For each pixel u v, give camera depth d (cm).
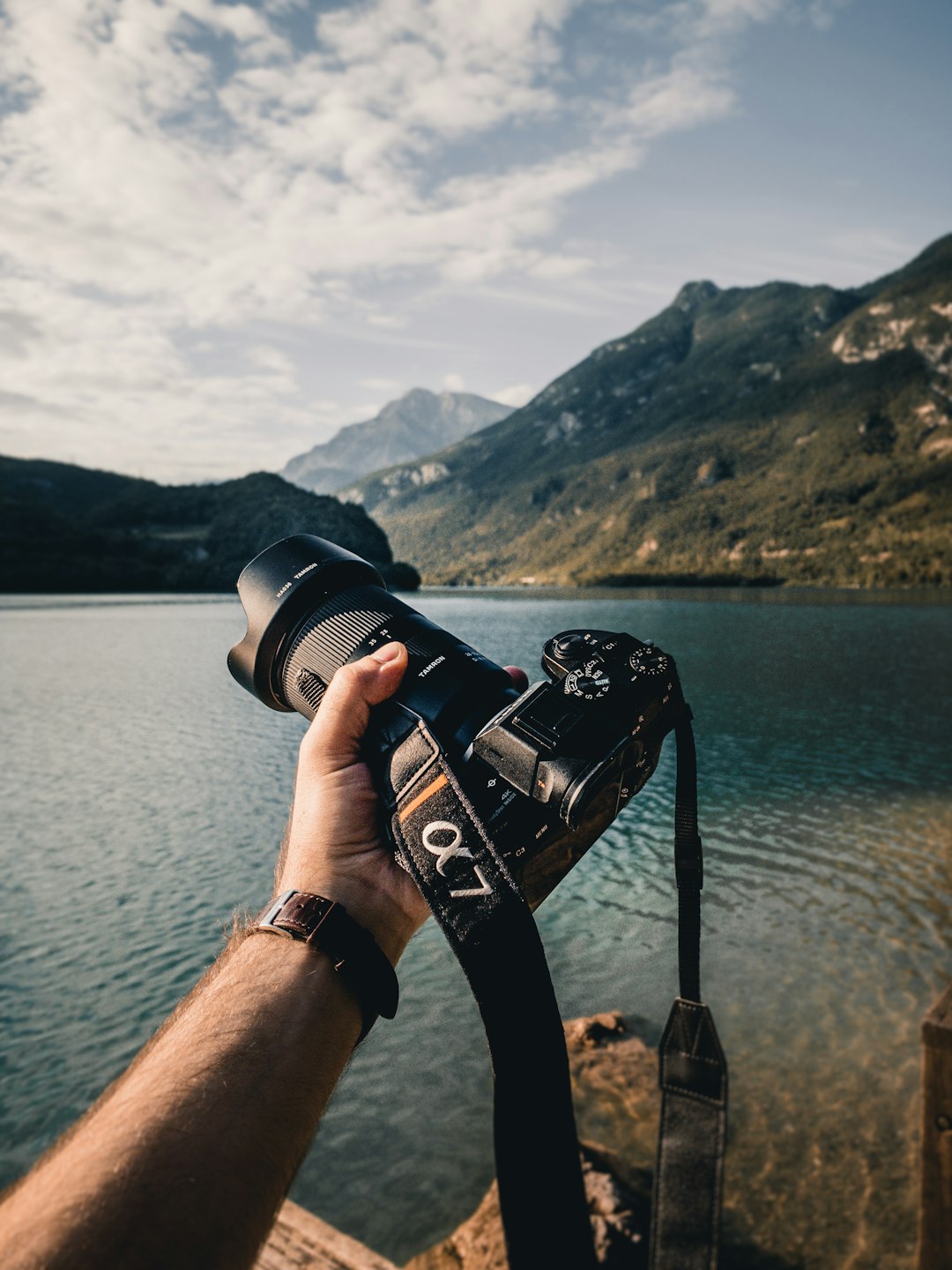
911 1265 534
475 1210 653
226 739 2717
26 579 14575
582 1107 717
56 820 1809
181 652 5422
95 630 7062
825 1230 571
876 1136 679
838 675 3975
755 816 1750
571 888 1348
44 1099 855
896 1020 903
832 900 1282
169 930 1243
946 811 1769
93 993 1066
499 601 12169
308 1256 397
